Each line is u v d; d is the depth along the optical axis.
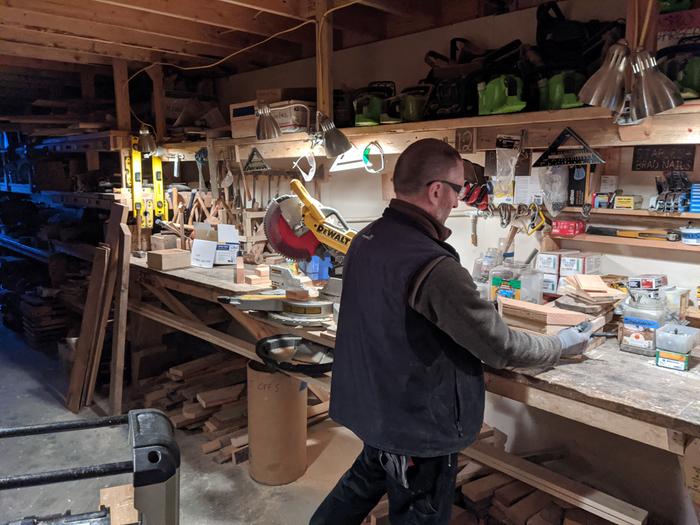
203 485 2.68
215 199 3.70
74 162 4.88
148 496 0.93
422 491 1.56
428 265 1.40
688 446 1.40
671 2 1.78
